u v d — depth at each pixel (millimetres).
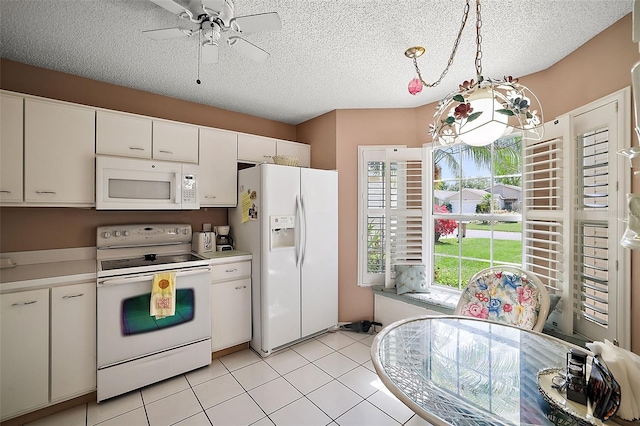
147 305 2166
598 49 1878
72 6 1619
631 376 899
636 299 1673
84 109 2184
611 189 1772
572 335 1985
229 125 3270
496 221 2684
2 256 2150
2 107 1894
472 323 1708
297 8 1633
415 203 3102
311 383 2223
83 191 2178
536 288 1829
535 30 1834
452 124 1291
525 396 1044
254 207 2740
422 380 1142
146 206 2400
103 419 1837
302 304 2855
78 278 1936
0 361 1705
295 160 2977
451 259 3006
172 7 1392
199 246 2779
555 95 2240
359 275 3252
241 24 1494
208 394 2092
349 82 2576
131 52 2090
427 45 1998
